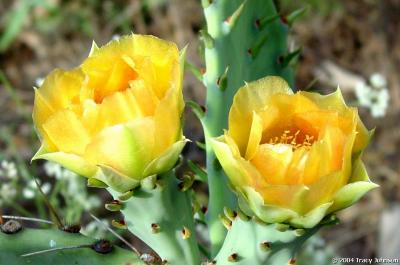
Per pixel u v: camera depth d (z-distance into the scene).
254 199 0.35
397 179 1.02
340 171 0.34
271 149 0.34
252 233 0.39
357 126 0.36
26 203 0.90
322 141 0.34
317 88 1.12
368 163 1.03
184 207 0.42
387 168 1.03
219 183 0.47
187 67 0.49
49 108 0.37
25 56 1.20
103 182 0.38
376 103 0.83
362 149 0.36
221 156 0.36
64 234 0.43
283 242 0.38
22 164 0.75
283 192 0.35
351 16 1.17
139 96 0.35
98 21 1.20
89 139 0.36
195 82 1.05
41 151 0.36
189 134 0.98
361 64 1.14
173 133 0.36
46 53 1.20
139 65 0.35
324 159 0.34
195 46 1.12
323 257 0.79
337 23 1.16
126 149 0.36
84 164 0.36
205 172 0.50
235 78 0.49
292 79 0.54
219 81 0.47
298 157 0.34
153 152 0.36
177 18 1.14
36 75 1.18
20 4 1.20
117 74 0.36
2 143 1.02
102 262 0.42
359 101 0.83
